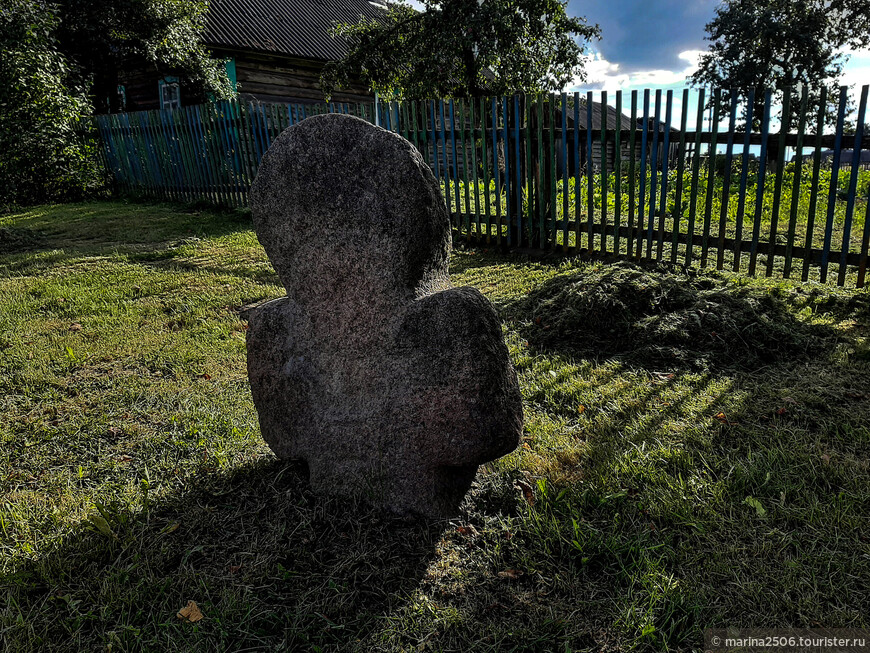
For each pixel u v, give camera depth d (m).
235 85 15.23
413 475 2.31
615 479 2.55
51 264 6.97
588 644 1.78
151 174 12.66
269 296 5.58
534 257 6.89
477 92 15.37
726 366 3.71
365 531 2.30
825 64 34.19
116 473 2.77
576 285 4.60
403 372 2.29
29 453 2.93
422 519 2.33
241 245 8.02
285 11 18.92
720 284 5.15
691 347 3.90
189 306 5.28
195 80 14.38
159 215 10.74
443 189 7.84
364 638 1.84
